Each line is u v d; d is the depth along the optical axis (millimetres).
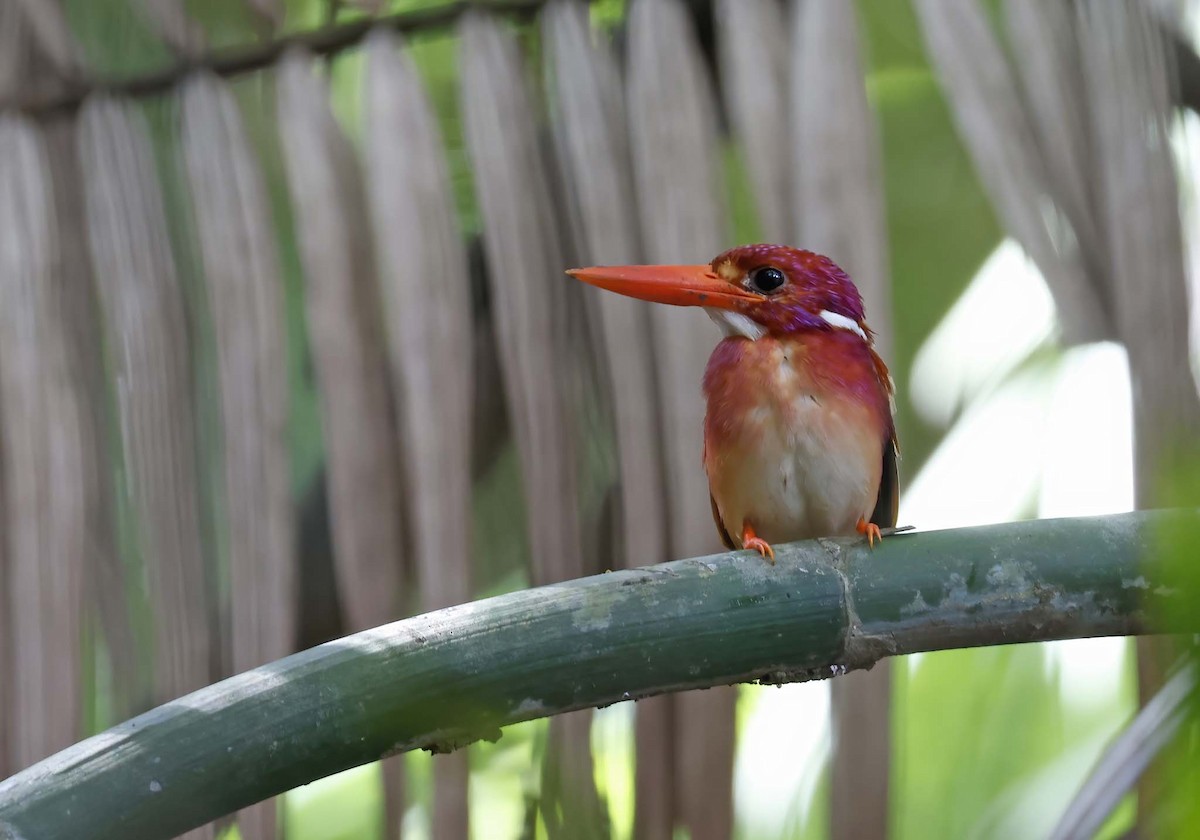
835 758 4922
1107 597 4141
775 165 5949
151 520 5797
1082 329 5766
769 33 6051
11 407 6008
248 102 6781
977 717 8312
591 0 6387
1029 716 8258
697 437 5562
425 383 5664
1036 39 6035
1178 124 6836
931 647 4207
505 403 6637
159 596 5668
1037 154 5945
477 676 3918
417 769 7695
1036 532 4195
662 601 4059
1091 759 8078
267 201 6012
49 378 6066
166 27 6328
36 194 6234
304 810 8836
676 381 5613
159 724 3777
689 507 5496
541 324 5820
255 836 5023
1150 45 5984
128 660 5871
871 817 4855
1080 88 5980
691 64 6035
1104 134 5918
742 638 4102
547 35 6156
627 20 6160
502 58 6152
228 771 3756
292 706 3809
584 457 5738
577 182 5953
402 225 5883
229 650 5723
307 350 7281
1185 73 6820
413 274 5805
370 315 6000
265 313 5836
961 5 6102
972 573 4172
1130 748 4234
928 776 8242
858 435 5977
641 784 5047
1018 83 6027
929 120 9234
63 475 5961
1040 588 4129
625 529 5504
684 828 5039
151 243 6129
